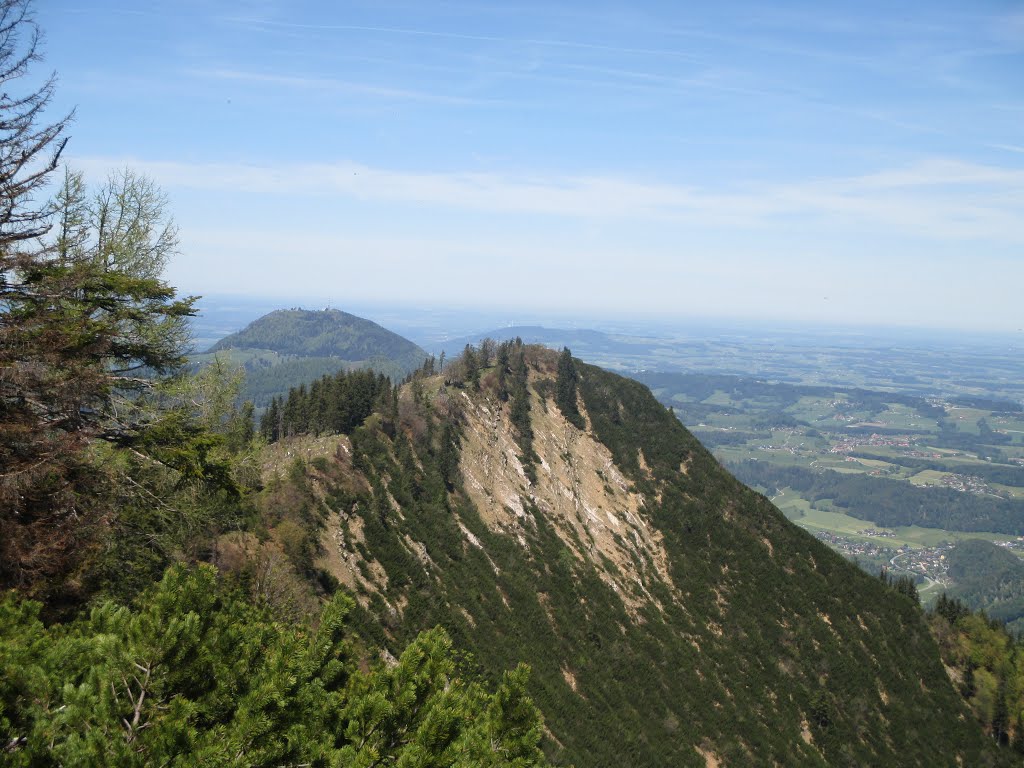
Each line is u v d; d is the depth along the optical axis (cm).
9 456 1625
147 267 2630
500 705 1420
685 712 6838
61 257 1905
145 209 2669
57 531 1672
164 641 1034
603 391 11831
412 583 5753
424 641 1399
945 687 8838
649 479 10494
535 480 9344
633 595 8331
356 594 4969
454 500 7919
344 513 5809
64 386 1698
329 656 1319
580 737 5531
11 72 1738
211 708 1064
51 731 924
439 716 1195
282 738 1082
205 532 2889
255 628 1328
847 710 7812
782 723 7294
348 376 8238
